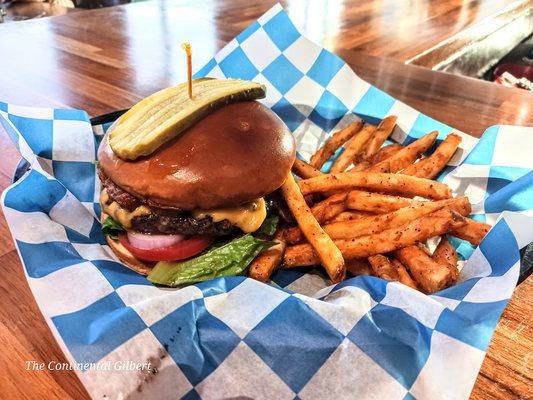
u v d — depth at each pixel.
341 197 0.25
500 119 0.34
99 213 0.25
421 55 0.46
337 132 0.31
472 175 0.27
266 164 0.21
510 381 0.16
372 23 0.56
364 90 0.33
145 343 0.15
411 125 0.31
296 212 0.23
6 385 0.16
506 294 0.16
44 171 0.23
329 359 0.16
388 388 0.15
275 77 0.33
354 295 0.18
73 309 0.17
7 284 0.20
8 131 0.24
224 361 0.16
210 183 0.20
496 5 0.64
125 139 0.21
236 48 0.33
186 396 0.15
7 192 0.21
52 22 0.53
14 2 0.85
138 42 0.48
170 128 0.20
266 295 0.18
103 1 0.80
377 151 0.29
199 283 0.19
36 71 0.40
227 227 0.21
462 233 0.21
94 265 0.19
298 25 0.54
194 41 0.48
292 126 0.33
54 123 0.26
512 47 0.68
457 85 0.39
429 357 0.16
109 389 0.15
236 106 0.23
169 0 0.64
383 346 0.16
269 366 0.16
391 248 0.21
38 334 0.18
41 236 0.20
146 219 0.21
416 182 0.25
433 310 0.16
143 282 0.20
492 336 0.16
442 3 0.66
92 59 0.43
